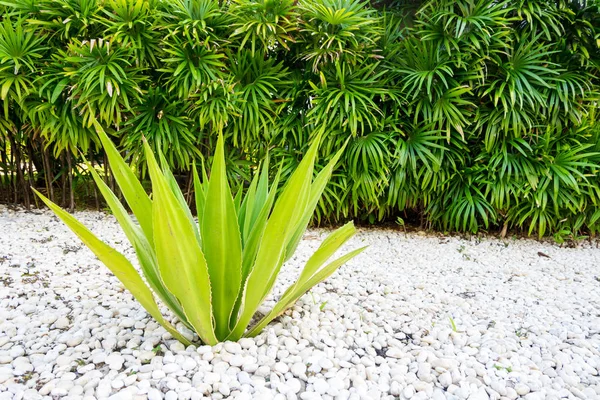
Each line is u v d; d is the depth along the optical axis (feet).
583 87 8.82
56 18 8.08
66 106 8.14
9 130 9.02
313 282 4.28
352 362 3.83
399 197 9.21
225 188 3.29
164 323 3.66
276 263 3.49
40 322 4.29
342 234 3.94
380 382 3.50
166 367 3.34
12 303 4.80
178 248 3.02
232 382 3.25
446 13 8.10
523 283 6.66
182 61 8.20
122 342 3.87
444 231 9.73
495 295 6.07
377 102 9.12
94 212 9.89
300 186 3.15
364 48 8.78
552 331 4.77
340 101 8.42
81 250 7.13
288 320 4.45
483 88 8.68
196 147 9.30
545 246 9.18
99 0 7.95
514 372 3.73
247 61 8.86
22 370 3.38
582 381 3.75
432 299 5.68
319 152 9.00
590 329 4.95
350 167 8.81
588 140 8.93
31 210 9.71
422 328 4.65
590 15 8.68
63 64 7.94
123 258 3.19
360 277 6.48
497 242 9.32
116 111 8.12
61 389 3.06
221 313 3.73
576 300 5.95
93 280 5.70
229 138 9.25
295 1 8.31
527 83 8.14
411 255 8.15
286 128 8.91
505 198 9.04
